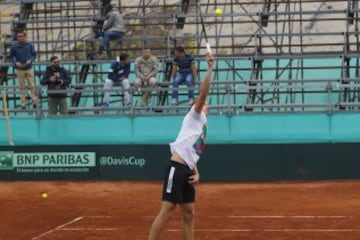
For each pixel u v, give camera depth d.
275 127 59.75
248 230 33.91
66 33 87.44
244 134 59.84
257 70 68.94
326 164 54.12
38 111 62.47
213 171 54.81
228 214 39.44
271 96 72.00
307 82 67.12
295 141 59.28
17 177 56.75
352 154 53.97
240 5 77.00
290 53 70.62
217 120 60.09
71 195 50.25
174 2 88.19
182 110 64.69
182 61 64.12
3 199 48.69
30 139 62.16
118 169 55.78
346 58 68.94
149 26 83.38
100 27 74.69
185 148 25.20
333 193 48.41
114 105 72.25
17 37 71.00
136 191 51.66
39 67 74.50
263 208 41.81
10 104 72.94
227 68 71.75
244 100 71.88
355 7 72.44
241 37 76.31
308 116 59.41
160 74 72.69
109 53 71.12
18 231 35.19
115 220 38.06
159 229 25.30
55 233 34.19
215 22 72.25
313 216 38.06
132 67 73.69
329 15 83.50
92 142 61.31
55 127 61.81
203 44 81.38
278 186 52.59
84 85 66.62
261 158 54.62
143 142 60.94
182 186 25.27
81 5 85.88
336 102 65.81
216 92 68.56
